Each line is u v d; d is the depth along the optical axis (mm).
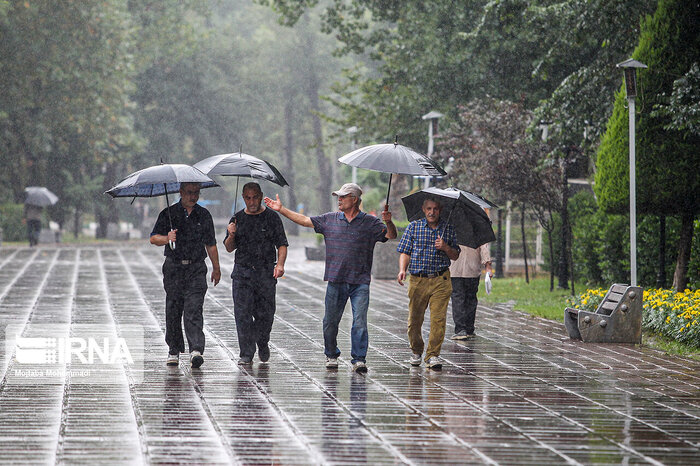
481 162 55719
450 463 17406
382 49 86188
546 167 54375
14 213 120938
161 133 164000
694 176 41500
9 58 112875
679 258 42875
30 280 58688
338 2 86562
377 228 27359
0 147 118062
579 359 30297
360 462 17406
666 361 30047
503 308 46406
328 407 22250
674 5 41750
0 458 17297
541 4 53188
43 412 21250
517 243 73250
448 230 28109
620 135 43031
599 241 53188
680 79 40062
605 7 45562
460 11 72625
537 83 68812
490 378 26594
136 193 28922
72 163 132500
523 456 18000
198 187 27344
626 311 33969
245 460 17453
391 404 22703
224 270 70062
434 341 27953
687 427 20750
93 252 95000
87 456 17531
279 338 34000
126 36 122562
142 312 41375
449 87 75188
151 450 18000
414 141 81750
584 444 19062
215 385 24766
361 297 27266
